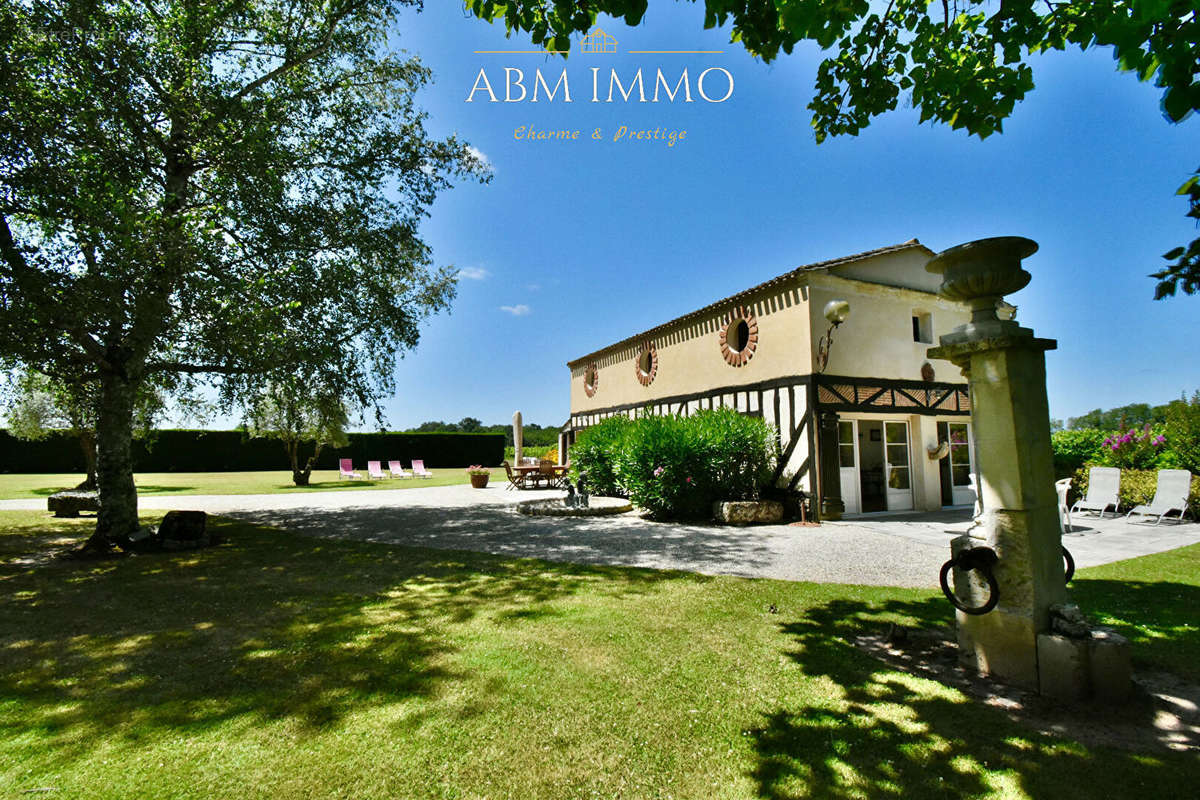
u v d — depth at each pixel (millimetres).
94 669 3461
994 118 4094
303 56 9086
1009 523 3166
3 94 6281
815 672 3312
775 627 4117
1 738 2639
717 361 11930
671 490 9633
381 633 4066
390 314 10039
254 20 8727
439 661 3520
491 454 36656
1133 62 2195
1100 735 2561
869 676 3248
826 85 4844
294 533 9062
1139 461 10945
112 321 6668
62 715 2861
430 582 5625
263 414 9797
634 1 3113
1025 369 3201
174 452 28609
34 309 6078
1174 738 2521
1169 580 5309
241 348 7410
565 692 3068
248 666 3484
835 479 9406
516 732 2648
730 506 9273
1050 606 3096
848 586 5262
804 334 9703
